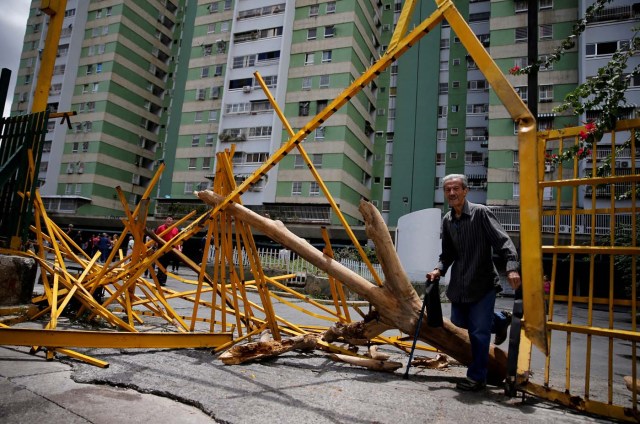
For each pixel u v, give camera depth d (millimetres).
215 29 41719
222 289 4180
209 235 4164
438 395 2912
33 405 2205
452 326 3580
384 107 39188
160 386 2623
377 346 4891
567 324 2941
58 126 44781
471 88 35812
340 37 35281
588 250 2898
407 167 36469
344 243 30906
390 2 41281
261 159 35469
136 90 46969
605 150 19188
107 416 2137
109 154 44125
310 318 6918
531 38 5629
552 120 26781
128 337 3289
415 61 37938
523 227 2469
